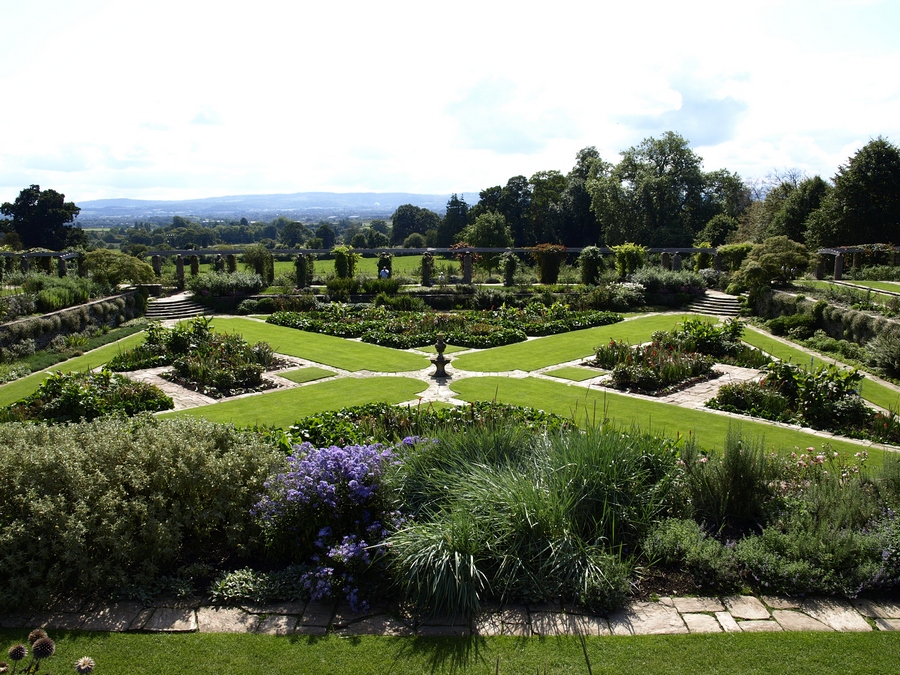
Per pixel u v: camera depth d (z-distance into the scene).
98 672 4.30
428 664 4.38
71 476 5.57
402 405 12.36
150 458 6.07
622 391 13.70
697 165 49.41
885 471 6.75
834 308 19.56
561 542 5.39
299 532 5.74
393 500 5.94
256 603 5.13
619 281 31.09
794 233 39.09
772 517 6.25
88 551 5.38
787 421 11.36
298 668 4.34
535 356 17.53
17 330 17.19
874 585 5.32
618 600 5.05
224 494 5.93
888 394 13.53
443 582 4.97
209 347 15.72
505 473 6.09
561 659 4.43
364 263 52.25
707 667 4.36
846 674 4.29
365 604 5.04
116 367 15.59
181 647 4.57
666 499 6.36
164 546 5.50
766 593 5.32
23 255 28.06
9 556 5.00
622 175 50.47
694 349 16.94
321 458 5.86
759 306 25.44
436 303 28.91
